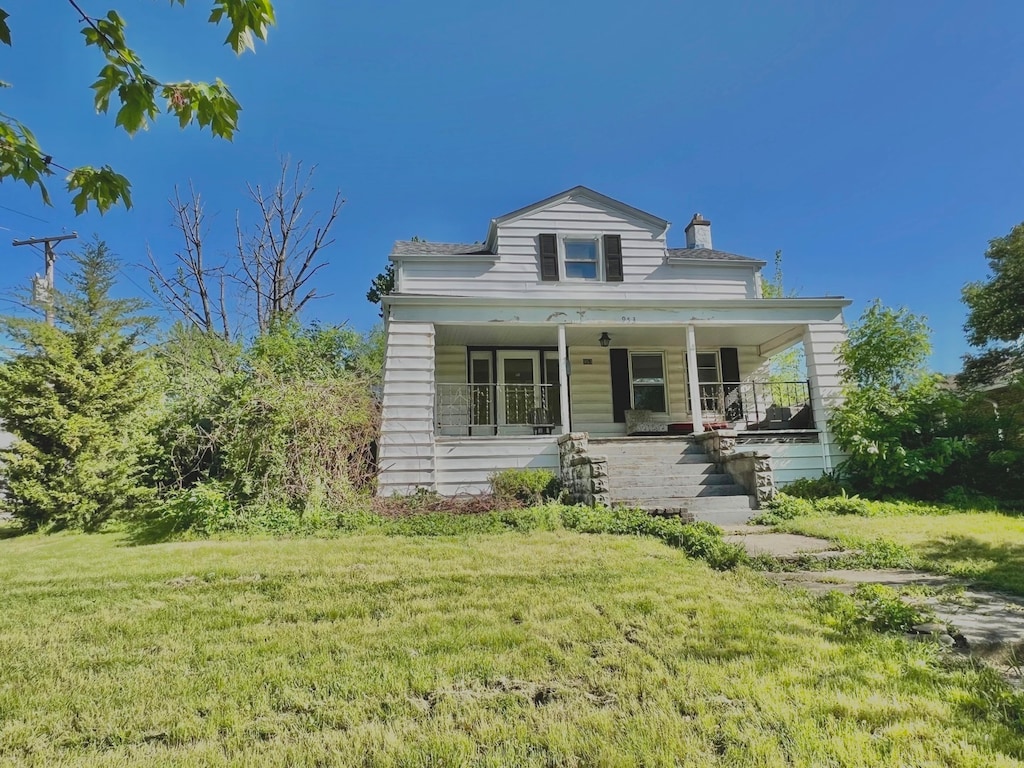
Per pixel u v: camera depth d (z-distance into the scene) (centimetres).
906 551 516
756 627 320
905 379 999
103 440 1038
